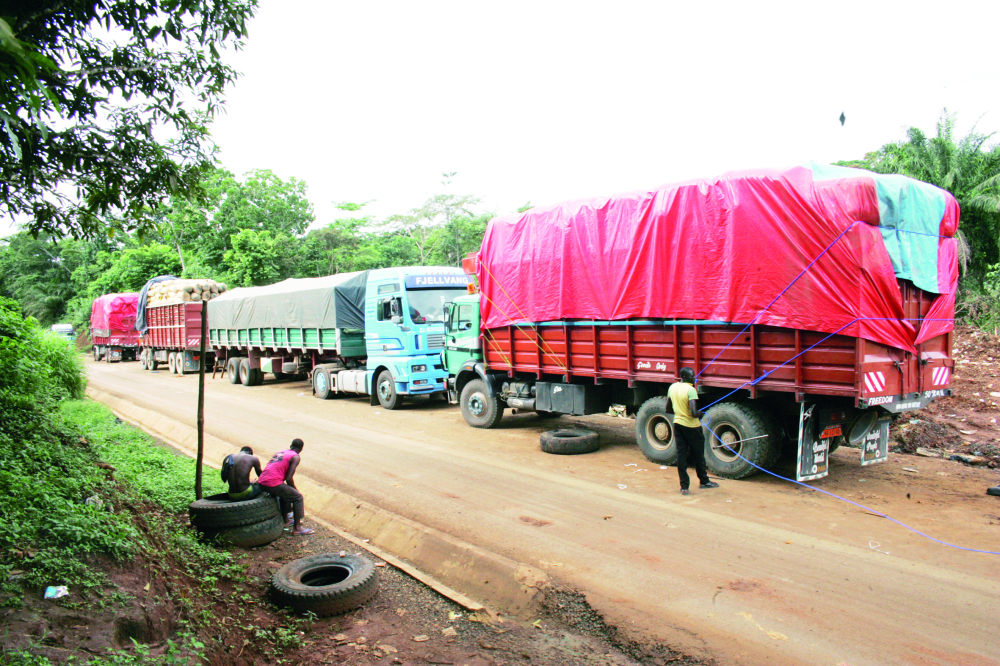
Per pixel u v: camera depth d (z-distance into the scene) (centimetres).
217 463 970
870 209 673
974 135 1717
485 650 428
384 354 1528
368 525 687
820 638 416
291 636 442
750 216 761
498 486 807
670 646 417
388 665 412
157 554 472
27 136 395
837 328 695
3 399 696
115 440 1027
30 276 5106
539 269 1052
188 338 2486
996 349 1258
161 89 603
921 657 390
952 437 943
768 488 770
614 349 955
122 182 620
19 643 313
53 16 520
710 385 823
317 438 1158
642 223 883
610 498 744
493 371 1220
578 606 478
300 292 1827
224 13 568
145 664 331
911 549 561
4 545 388
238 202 4081
